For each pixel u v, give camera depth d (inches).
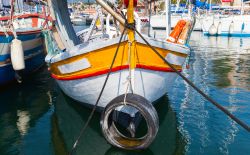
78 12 1601.9
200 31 1294.3
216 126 262.2
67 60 249.9
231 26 1128.2
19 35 366.0
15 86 388.8
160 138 240.5
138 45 218.4
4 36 331.9
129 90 228.2
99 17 310.0
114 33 299.4
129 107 223.5
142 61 224.7
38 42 434.0
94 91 246.5
